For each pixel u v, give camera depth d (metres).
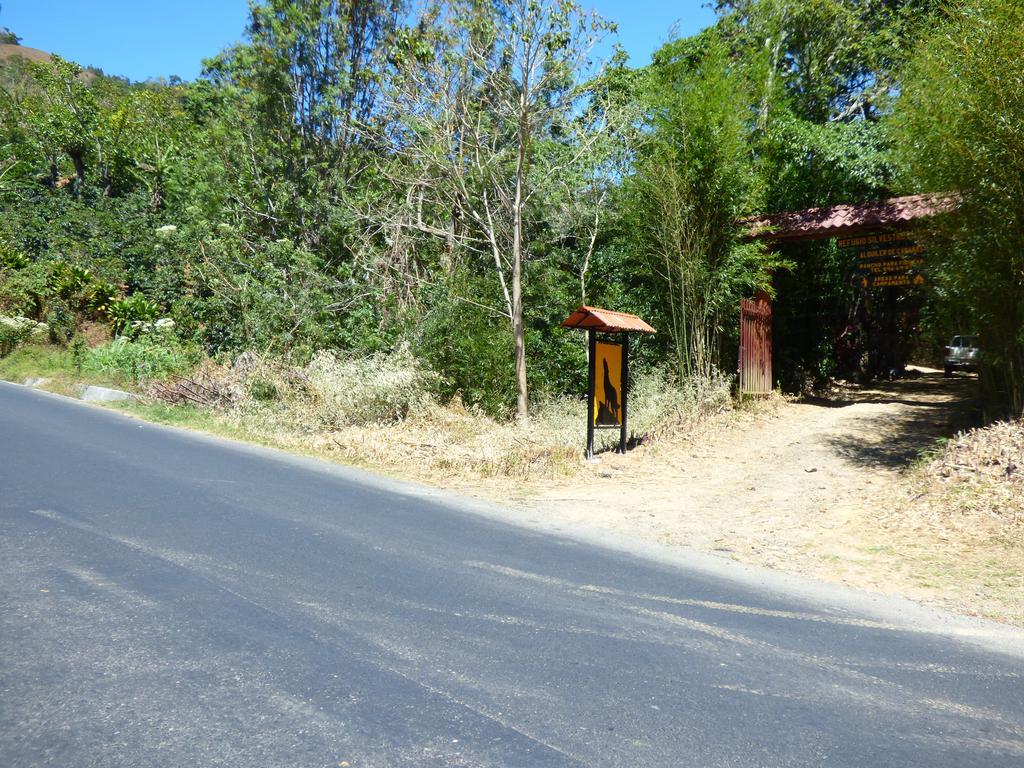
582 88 13.02
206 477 7.63
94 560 4.64
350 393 11.81
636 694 3.28
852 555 6.02
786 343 16.05
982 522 6.47
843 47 18.83
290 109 19.52
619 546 6.13
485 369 13.04
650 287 13.52
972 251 8.38
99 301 22.95
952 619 4.66
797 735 2.98
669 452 10.35
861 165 14.84
